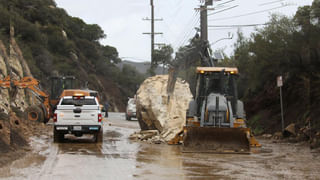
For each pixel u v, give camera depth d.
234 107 16.45
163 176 9.81
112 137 21.27
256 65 25.08
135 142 18.80
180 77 23.14
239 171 10.64
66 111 17.97
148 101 22.52
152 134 20.36
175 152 14.85
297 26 22.64
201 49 22.56
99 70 88.75
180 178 9.57
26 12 68.88
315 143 16.28
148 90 23.09
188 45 24.42
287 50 22.05
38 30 62.31
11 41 41.00
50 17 76.88
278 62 22.81
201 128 14.84
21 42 56.09
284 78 23.91
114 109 80.19
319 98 19.44
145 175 9.91
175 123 20.81
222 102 15.63
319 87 20.02
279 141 19.03
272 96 24.89
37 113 26.89
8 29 48.72
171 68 22.78
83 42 87.12
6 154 12.58
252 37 26.45
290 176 9.95
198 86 16.72
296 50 21.39
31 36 60.50
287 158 13.30
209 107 15.51
